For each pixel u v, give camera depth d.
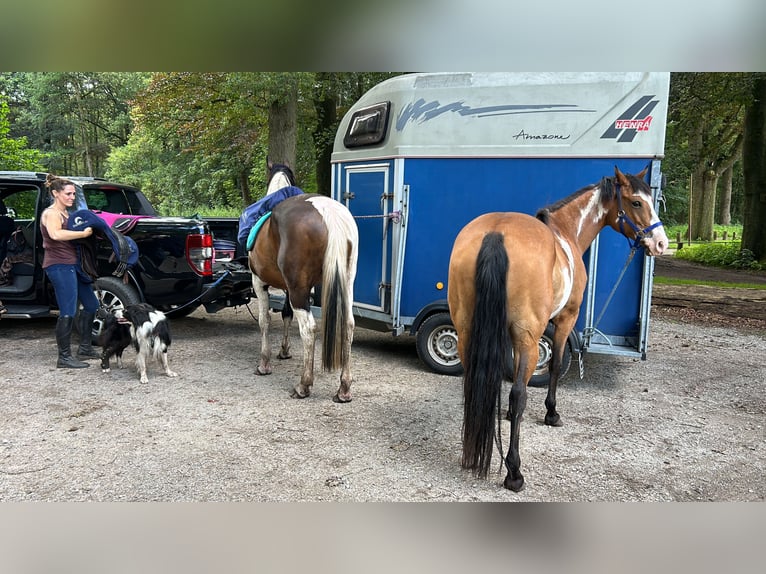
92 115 35.41
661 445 3.89
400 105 5.44
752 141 15.13
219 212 26.11
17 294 6.23
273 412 4.39
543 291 3.08
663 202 4.91
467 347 3.06
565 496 3.13
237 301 6.66
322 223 4.34
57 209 5.19
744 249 15.66
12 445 3.68
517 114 5.17
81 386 4.94
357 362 6.01
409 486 3.22
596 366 6.05
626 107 4.91
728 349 6.91
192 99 12.77
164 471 3.35
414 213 5.52
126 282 5.92
